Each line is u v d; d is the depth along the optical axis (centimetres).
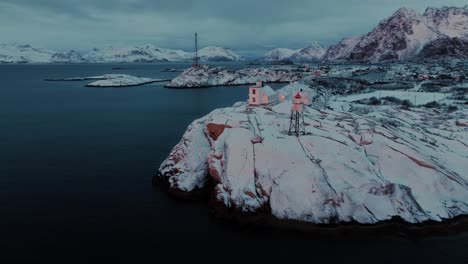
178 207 4047
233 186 3969
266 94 6569
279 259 3045
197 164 4728
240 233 3475
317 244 3281
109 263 2952
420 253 3138
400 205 3712
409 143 4719
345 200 3703
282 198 3766
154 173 5153
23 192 4378
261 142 4400
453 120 6925
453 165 4547
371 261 3023
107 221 3675
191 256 3075
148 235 3412
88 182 4756
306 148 4319
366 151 4441
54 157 5872
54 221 3644
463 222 3606
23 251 3088
